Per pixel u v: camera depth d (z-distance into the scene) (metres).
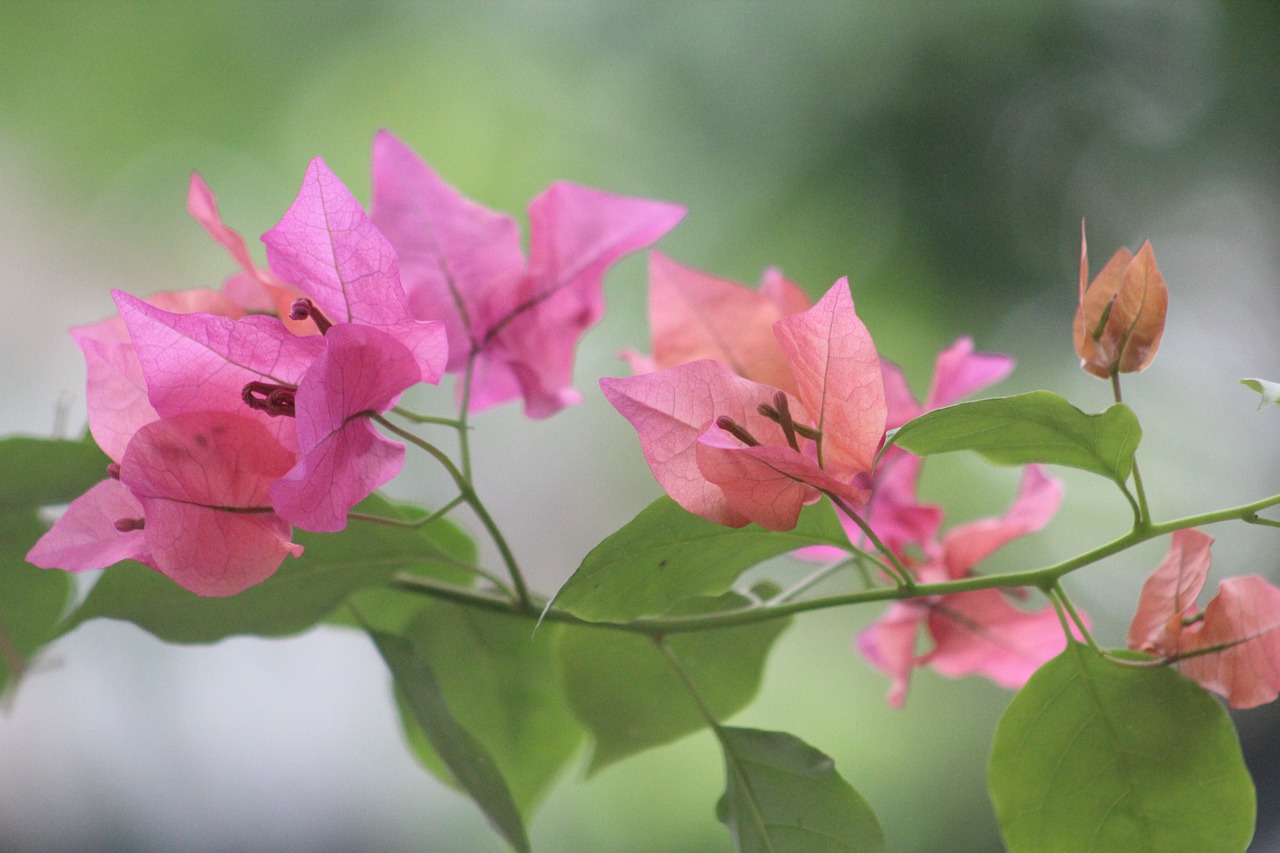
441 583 1.01
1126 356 0.96
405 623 1.05
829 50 2.86
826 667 2.62
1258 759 2.09
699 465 0.93
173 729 2.92
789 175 2.90
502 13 3.25
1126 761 0.96
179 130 3.31
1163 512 2.63
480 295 1.01
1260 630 0.96
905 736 2.56
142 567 0.98
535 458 3.30
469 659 1.04
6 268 3.29
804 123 2.89
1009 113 2.80
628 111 3.14
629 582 0.96
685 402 0.94
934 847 2.42
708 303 1.00
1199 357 2.88
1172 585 0.97
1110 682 0.97
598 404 3.26
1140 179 2.81
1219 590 0.96
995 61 2.79
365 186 3.39
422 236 1.00
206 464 0.93
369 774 2.98
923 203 2.81
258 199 3.38
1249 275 2.87
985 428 0.95
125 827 2.83
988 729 2.54
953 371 1.02
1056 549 2.56
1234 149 2.80
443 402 3.18
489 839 2.70
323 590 1.00
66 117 3.23
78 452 0.99
